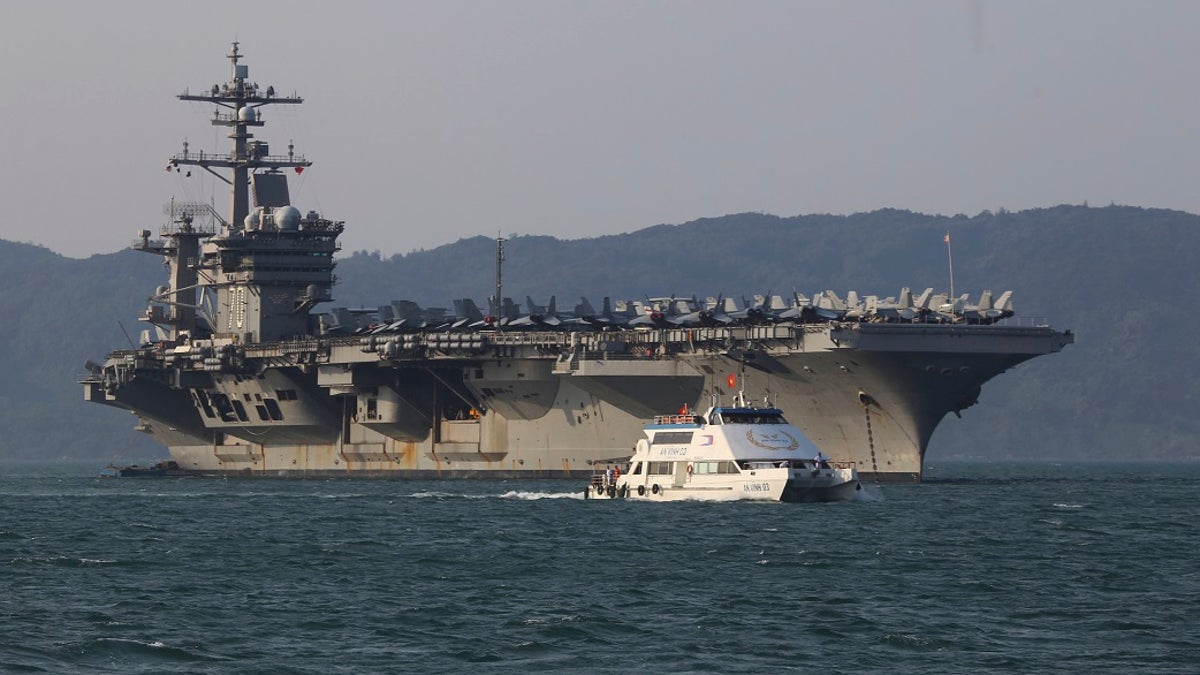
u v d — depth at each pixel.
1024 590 96.12
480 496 173.62
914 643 79.31
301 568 106.81
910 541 120.94
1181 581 99.88
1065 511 154.50
